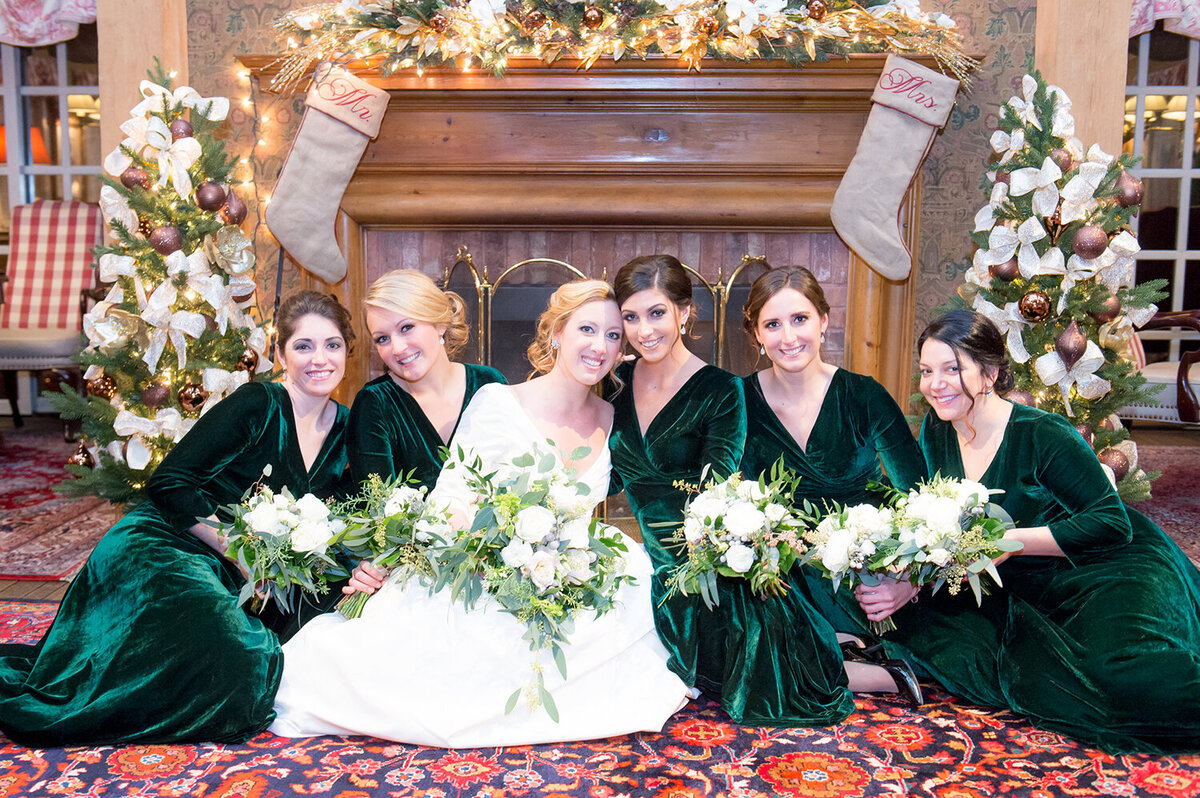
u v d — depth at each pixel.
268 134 4.40
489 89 4.09
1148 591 2.47
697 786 2.17
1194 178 6.92
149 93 3.64
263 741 2.40
